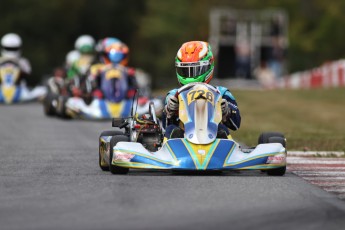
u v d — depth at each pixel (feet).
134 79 303.07
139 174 141.08
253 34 567.18
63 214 105.50
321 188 130.21
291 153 185.68
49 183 131.23
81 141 214.69
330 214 106.93
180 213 105.81
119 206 110.52
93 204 112.06
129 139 144.05
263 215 105.40
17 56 423.64
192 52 150.51
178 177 136.87
